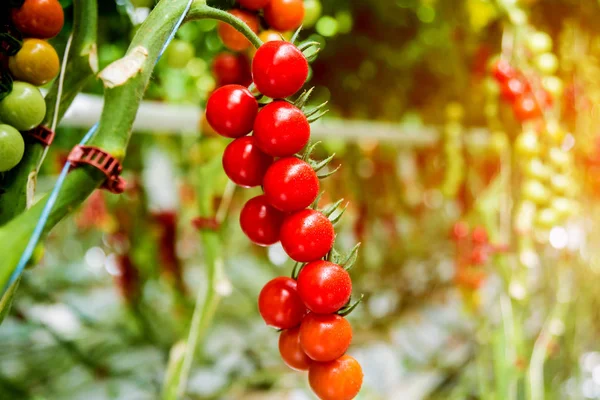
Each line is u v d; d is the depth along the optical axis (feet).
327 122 3.90
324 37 4.09
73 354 5.08
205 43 3.40
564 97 3.76
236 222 7.13
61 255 8.43
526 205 2.81
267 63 1.41
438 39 4.36
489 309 3.74
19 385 4.52
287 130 1.40
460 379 5.04
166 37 1.46
